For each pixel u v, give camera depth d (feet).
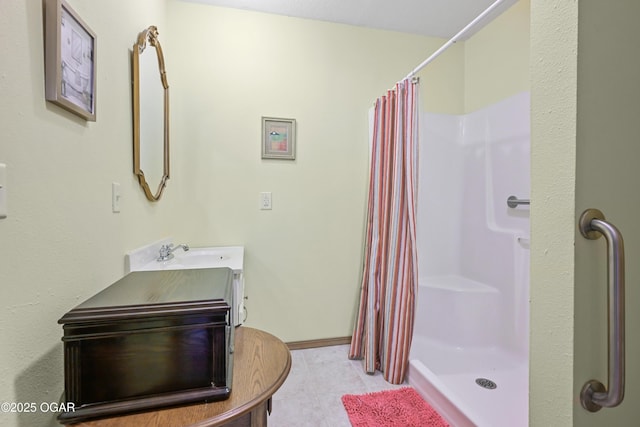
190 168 6.91
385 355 6.13
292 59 7.34
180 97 6.81
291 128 7.35
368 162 7.82
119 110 4.09
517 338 6.18
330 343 7.68
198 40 6.86
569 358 1.89
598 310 1.90
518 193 6.54
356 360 6.90
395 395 5.48
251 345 3.33
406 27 7.80
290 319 7.50
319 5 6.93
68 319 2.10
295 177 7.43
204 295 2.55
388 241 6.32
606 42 1.87
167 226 6.53
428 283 7.34
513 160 6.69
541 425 2.06
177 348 2.28
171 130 6.74
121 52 4.15
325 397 5.48
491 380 5.61
